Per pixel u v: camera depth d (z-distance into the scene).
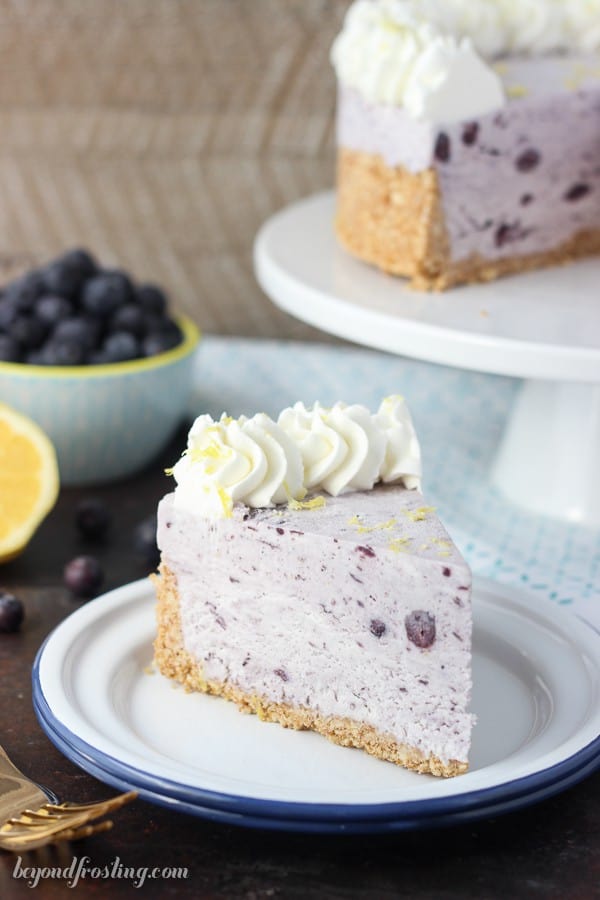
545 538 0.94
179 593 0.79
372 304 0.92
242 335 1.22
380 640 0.77
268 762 0.77
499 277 0.99
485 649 0.82
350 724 0.78
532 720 0.78
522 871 0.73
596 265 1.01
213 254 1.20
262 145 1.17
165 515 0.79
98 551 0.93
